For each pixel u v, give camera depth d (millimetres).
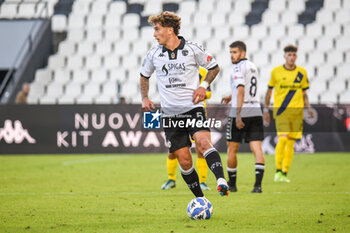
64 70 67750
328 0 72438
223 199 21078
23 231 14398
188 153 15945
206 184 27109
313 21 71062
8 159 46438
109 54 69688
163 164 40688
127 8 75812
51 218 16609
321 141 43688
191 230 14336
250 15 73125
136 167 38156
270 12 71312
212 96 62750
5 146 30859
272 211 17859
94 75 67312
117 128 29141
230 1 74188
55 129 30062
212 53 67875
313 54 66625
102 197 21984
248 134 23719
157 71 16328
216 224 15266
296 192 23562
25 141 30531
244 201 20469
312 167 37250
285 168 28656
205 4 74375
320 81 63750
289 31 69250
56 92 65750
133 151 30062
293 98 28984
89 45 70562
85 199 21328
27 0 76000
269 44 68312
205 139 15516
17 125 30594
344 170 35000
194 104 15945
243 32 69812
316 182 28078
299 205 19328
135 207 19016
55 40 72125
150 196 22328
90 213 17625
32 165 40000
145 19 74625
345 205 19312
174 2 75000
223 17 72375
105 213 17609
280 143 28453
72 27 73000
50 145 30047
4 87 64250
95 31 72188
